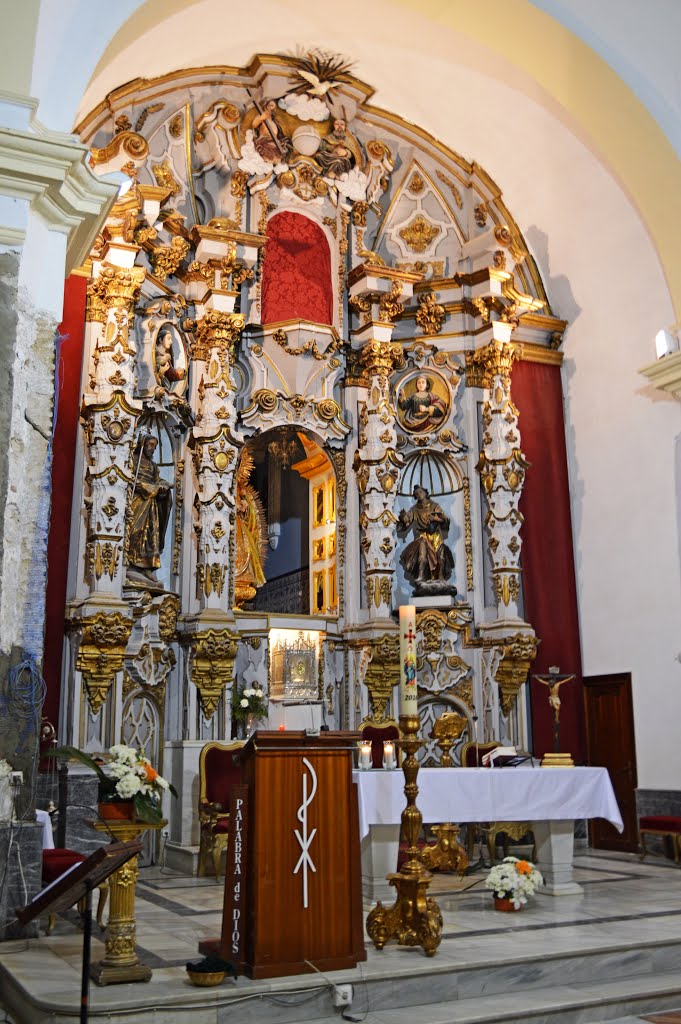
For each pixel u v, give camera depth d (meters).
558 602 13.04
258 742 5.67
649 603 12.14
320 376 12.66
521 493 13.15
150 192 10.96
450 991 5.85
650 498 12.28
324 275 13.08
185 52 12.02
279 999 5.36
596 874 9.95
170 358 11.53
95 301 10.75
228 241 11.84
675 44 11.20
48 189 7.54
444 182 13.96
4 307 7.26
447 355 13.23
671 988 6.14
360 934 5.80
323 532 13.01
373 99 13.56
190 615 11.22
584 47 11.07
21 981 5.50
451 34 11.97
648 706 11.98
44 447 7.48
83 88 8.04
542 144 13.20
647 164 11.66
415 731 6.48
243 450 12.44
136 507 11.12
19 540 7.21
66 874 4.40
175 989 5.29
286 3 11.73
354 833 5.89
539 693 12.67
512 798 8.30
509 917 7.43
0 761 6.79
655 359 12.35
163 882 9.34
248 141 12.79
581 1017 5.81
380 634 11.91
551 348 13.78
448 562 12.87
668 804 11.55
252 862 5.56
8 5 7.55
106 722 10.09
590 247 13.26
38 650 7.16
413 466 13.30
